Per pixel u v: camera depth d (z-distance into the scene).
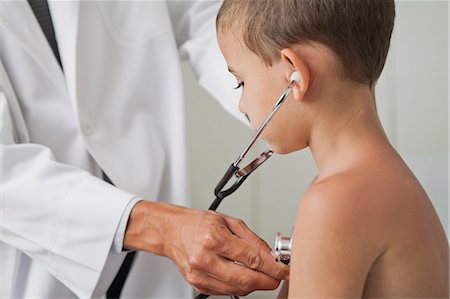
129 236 0.92
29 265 1.04
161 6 1.19
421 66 1.22
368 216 0.63
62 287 1.05
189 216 0.86
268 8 0.71
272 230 1.86
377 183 0.65
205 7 1.27
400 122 1.27
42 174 0.94
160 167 1.14
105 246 0.93
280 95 0.71
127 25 1.16
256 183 1.86
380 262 0.65
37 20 1.11
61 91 1.07
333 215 0.62
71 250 0.94
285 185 1.80
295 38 0.69
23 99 1.05
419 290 0.67
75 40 1.05
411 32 1.23
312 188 0.66
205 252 0.81
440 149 1.19
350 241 0.62
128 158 1.10
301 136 0.72
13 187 0.93
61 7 1.07
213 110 1.93
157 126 1.17
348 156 0.69
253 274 0.80
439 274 0.70
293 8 0.69
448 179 1.17
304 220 0.64
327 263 0.62
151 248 0.90
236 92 1.13
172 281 1.16
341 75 0.69
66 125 1.08
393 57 1.27
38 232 0.94
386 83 1.30
